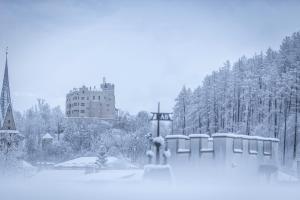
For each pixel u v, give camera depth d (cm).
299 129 12388
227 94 15700
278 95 13000
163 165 3064
